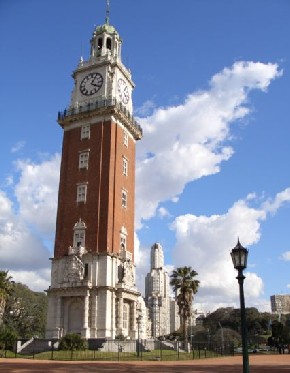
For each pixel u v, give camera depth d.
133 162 80.75
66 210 72.19
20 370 31.84
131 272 70.12
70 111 77.75
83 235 68.88
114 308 64.69
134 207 78.00
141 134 83.94
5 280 75.69
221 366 41.03
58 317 64.88
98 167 72.31
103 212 69.06
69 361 46.84
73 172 74.25
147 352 59.84
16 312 118.12
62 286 66.00
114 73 79.38
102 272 65.31
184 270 79.94
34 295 127.88
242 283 20.08
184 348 69.56
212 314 183.62
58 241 70.88
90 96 78.75
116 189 72.00
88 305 63.72
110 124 74.56
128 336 67.44
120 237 70.50
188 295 78.25
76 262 66.62
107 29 84.31
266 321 169.75
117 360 49.91
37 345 59.53
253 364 45.16
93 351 55.31
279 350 95.50
